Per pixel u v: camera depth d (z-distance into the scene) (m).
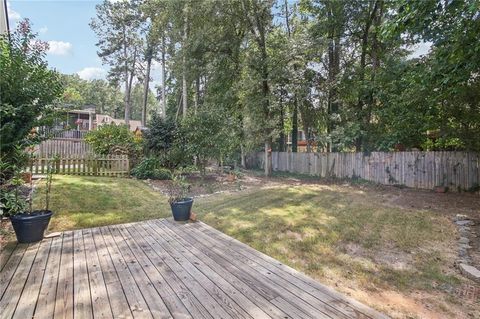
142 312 2.28
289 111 14.32
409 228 4.97
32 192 6.59
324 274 3.34
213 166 12.91
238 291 2.62
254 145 12.94
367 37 11.61
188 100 19.62
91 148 12.00
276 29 13.36
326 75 12.95
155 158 10.64
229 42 12.52
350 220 5.46
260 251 3.95
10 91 4.40
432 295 2.91
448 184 8.61
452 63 5.63
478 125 7.63
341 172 11.59
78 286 2.70
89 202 6.38
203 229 4.70
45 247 3.77
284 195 8.02
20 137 4.55
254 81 11.84
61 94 5.16
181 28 13.75
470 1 4.59
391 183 9.92
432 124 8.34
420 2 4.78
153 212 6.00
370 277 3.28
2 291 2.60
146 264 3.24
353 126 10.84
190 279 2.87
